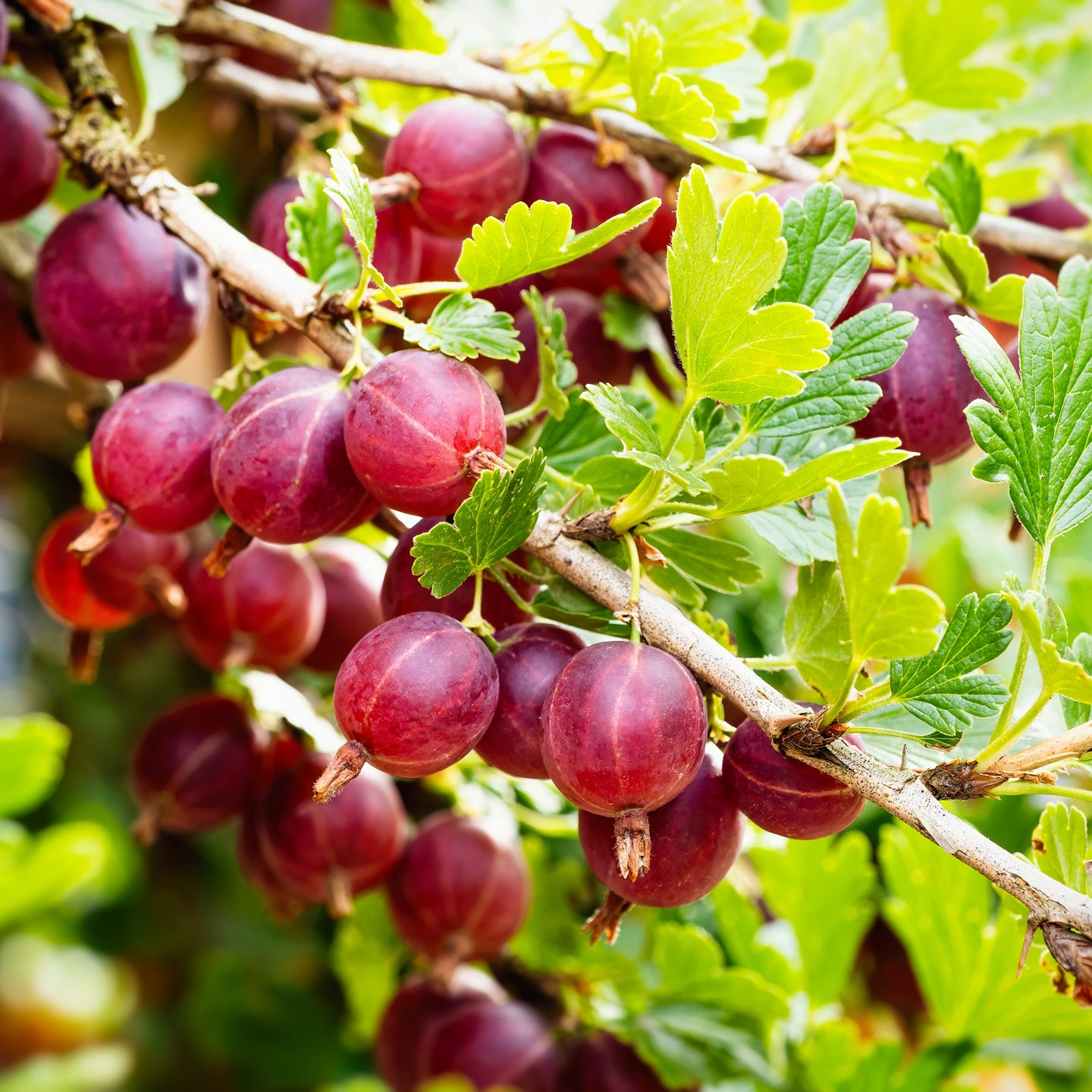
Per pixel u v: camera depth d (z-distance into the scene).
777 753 0.41
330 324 0.43
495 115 0.45
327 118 0.49
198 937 0.74
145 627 0.75
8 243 0.49
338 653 0.49
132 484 0.43
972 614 0.41
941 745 0.41
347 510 0.42
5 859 0.50
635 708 0.40
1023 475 0.41
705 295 0.41
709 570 0.43
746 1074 0.48
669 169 0.47
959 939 0.48
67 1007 0.73
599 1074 0.48
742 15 0.46
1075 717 0.42
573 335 0.47
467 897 0.47
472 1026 0.48
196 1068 0.73
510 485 0.41
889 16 0.48
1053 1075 0.51
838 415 0.42
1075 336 0.42
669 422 0.51
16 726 0.49
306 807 0.47
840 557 0.40
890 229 0.46
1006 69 0.48
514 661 0.42
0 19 0.46
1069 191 0.51
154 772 0.48
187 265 0.45
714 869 0.42
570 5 0.45
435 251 0.47
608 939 0.42
